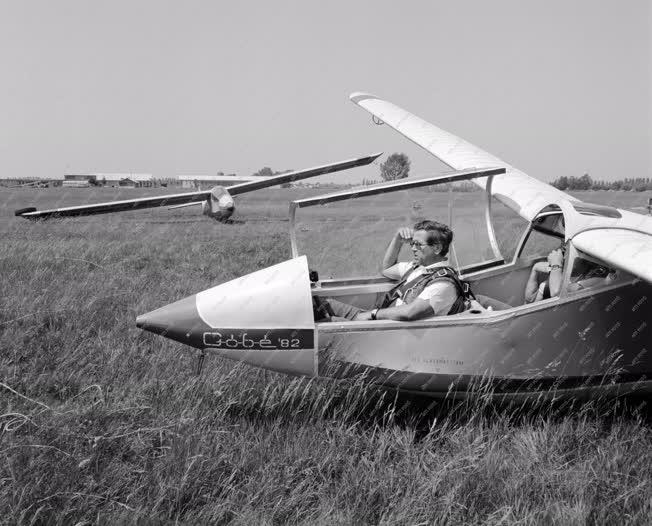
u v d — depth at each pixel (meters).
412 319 3.42
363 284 4.07
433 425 3.34
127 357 4.20
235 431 3.31
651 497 2.73
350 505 2.69
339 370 3.41
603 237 3.49
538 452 3.11
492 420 3.55
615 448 3.19
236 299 3.39
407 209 3.96
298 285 3.40
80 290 5.92
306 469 2.87
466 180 4.04
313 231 3.85
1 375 3.91
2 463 2.71
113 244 9.62
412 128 7.36
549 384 3.53
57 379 3.91
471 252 4.38
